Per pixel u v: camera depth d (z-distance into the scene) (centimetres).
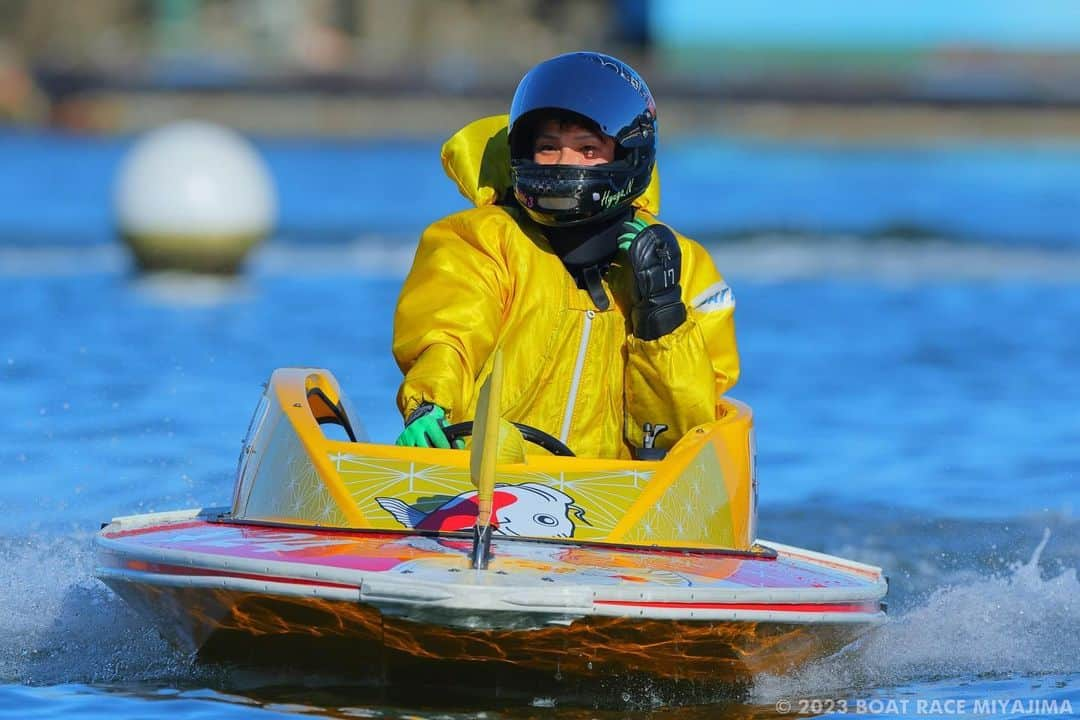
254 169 7869
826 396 4656
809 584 2017
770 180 14750
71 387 4441
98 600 2516
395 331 2414
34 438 3753
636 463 2220
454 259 2408
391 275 7912
